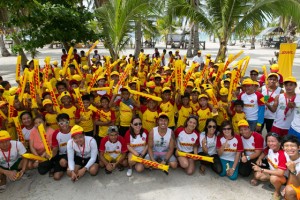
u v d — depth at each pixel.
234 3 8.97
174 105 5.68
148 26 11.91
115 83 7.00
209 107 5.54
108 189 4.38
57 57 23.30
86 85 7.86
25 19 8.48
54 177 4.59
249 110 5.33
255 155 4.54
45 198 4.15
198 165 5.14
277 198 4.04
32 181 4.61
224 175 4.72
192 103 5.81
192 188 4.39
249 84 5.21
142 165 4.72
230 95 5.38
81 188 4.40
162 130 4.71
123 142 4.78
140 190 4.35
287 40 26.67
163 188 4.39
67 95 5.27
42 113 5.39
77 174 4.46
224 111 5.46
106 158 4.85
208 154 4.85
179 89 5.57
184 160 4.72
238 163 4.69
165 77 8.29
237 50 33.03
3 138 4.07
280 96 4.95
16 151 4.41
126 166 5.03
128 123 5.65
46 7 8.17
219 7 9.38
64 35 8.56
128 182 4.57
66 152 4.82
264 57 23.52
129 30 9.85
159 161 4.98
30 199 4.13
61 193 4.27
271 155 4.13
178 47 36.59
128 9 8.84
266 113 5.72
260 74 12.81
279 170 3.93
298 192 3.61
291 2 8.30
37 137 4.78
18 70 6.05
